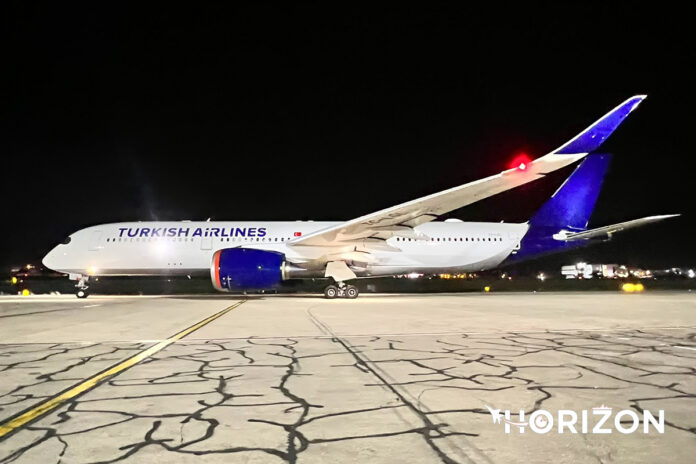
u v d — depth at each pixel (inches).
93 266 894.4
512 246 962.7
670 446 152.5
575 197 995.3
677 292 1129.4
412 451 147.6
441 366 269.4
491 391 216.4
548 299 841.5
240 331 416.2
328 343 349.7
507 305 698.8
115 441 156.3
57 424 173.0
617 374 249.1
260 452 146.8
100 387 225.3
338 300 823.7
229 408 191.6
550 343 347.3
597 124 675.4
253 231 898.7
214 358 294.8
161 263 890.7
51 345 346.3
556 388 221.5
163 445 152.6
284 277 808.3
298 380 237.5
